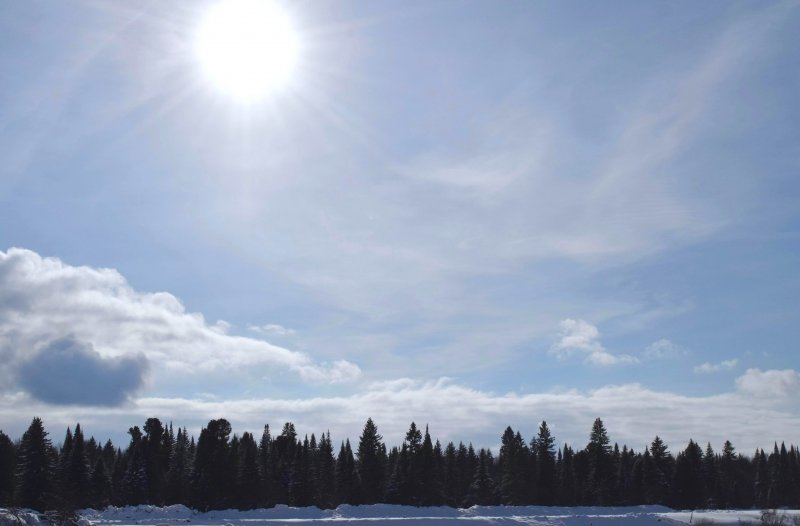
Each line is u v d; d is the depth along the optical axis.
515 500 121.94
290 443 133.12
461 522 75.44
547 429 126.81
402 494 106.94
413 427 110.56
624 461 136.12
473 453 142.75
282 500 112.75
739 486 146.12
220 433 99.44
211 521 68.94
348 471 114.94
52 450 93.06
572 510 104.19
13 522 52.88
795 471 157.38
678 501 121.69
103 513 83.94
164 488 104.44
